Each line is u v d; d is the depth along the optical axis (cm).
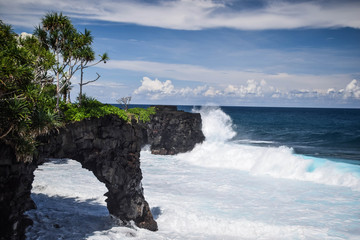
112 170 1512
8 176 970
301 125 9638
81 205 2005
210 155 3722
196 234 1603
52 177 2756
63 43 1265
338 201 2153
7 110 884
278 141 5800
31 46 1259
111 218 1662
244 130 7725
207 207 1992
